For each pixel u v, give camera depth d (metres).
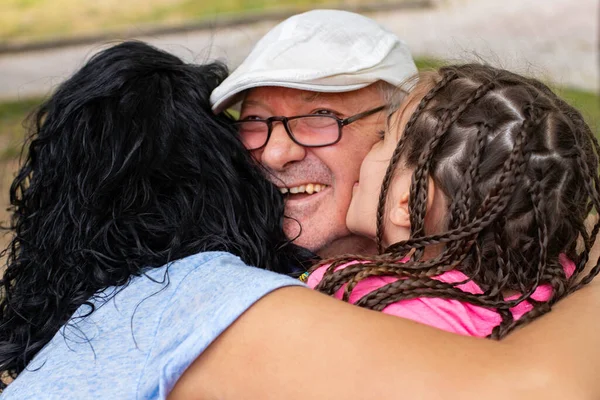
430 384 1.26
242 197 1.95
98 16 10.42
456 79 1.74
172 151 1.90
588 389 1.27
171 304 1.53
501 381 1.25
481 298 1.57
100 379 1.48
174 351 1.42
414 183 1.64
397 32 9.34
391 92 2.12
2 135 6.07
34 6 11.15
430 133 1.69
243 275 1.50
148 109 1.92
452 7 10.52
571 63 7.77
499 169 1.58
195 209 1.85
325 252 2.18
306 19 2.16
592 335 1.39
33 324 1.81
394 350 1.31
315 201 2.11
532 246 1.62
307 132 2.08
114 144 1.86
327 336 1.35
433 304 1.56
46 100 2.32
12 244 1.97
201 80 2.09
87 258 1.75
